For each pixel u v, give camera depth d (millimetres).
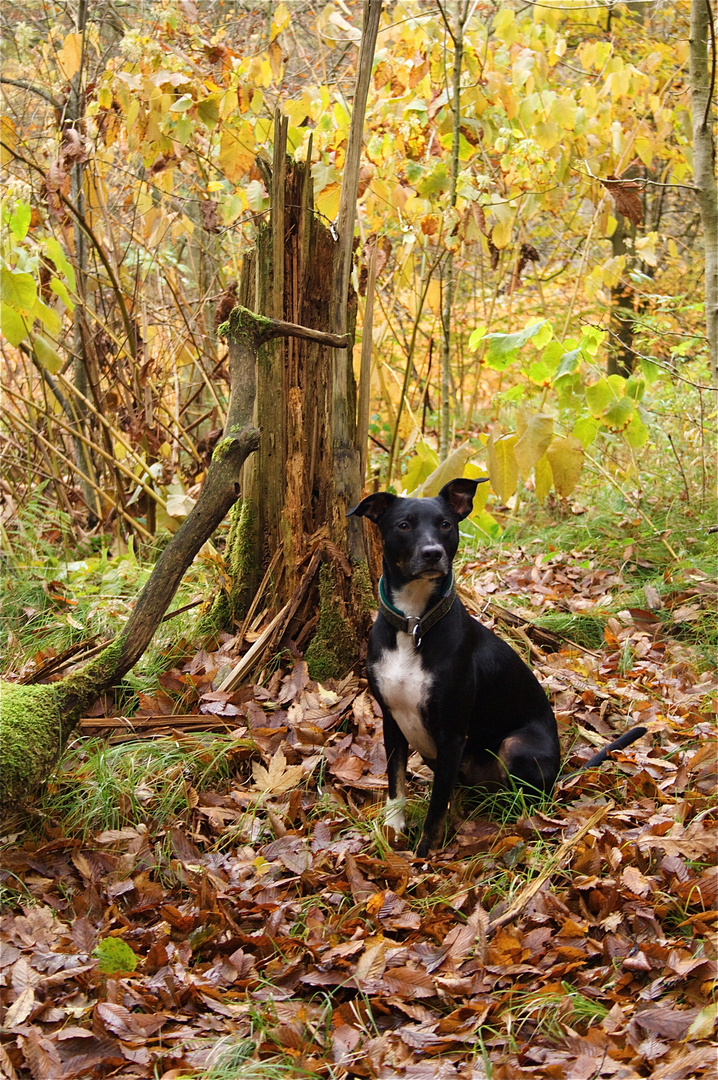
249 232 5828
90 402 5711
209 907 2527
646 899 2486
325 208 4914
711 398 5941
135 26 6078
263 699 3527
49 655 3783
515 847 2773
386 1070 1959
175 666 3783
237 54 5070
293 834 2865
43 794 2941
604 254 8828
